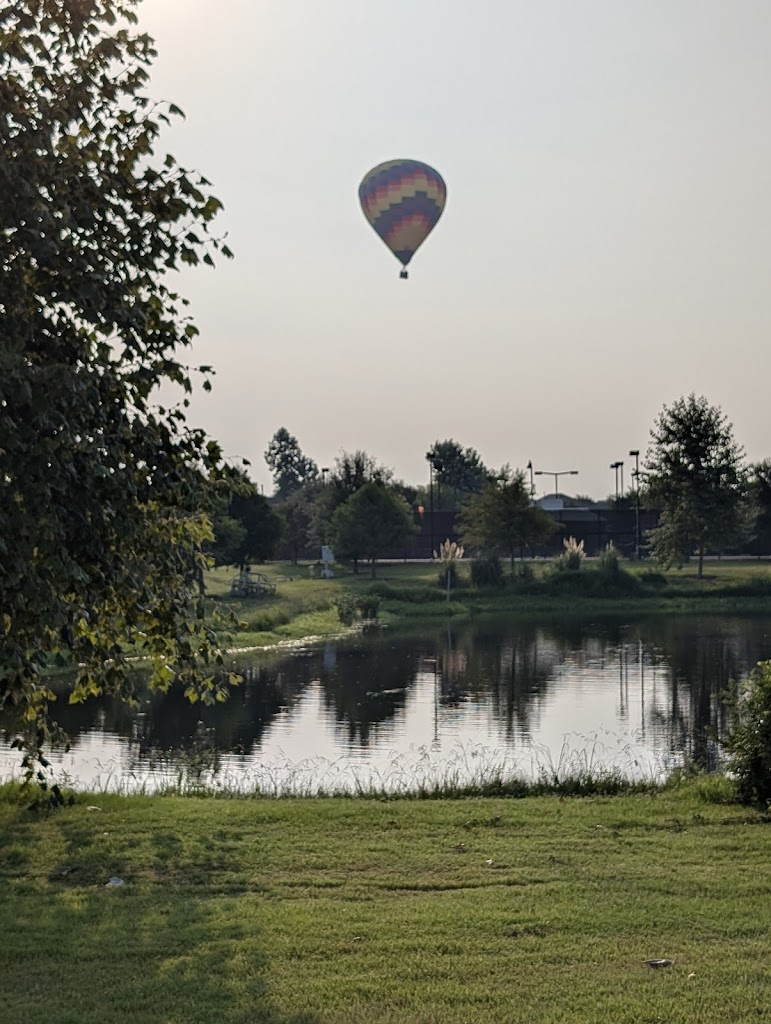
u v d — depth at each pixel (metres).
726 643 59.50
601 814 16.70
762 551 130.25
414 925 11.20
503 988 9.53
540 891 12.42
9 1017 9.04
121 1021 8.94
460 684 43.94
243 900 12.24
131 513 12.41
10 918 11.62
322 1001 9.33
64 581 11.38
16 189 11.28
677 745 29.67
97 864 13.77
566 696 40.09
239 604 74.38
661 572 101.12
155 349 13.20
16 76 12.55
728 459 98.81
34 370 10.74
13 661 11.35
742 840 14.95
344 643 62.00
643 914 11.50
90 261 11.98
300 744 30.11
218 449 13.73
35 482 10.95
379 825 15.82
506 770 25.14
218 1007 9.23
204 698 14.45
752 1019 8.73
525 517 97.25
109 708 36.84
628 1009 8.98
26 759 15.51
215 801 18.28
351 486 123.12
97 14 12.82
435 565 119.25
